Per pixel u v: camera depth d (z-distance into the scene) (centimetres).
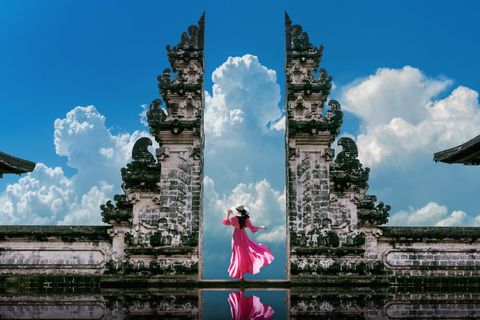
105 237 1545
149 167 1588
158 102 1617
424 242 1545
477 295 1230
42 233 1527
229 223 1425
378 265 1511
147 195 1556
